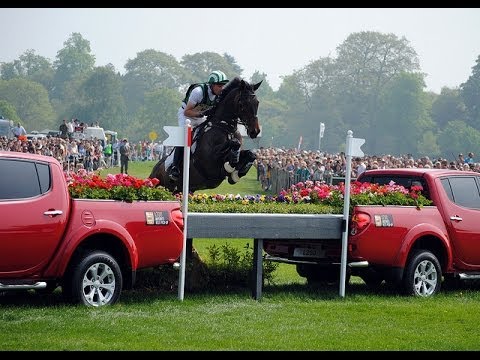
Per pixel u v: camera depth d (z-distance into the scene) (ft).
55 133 243.40
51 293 42.09
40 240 36.32
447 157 430.61
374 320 38.42
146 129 506.89
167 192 41.22
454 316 40.19
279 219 43.88
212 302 41.73
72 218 37.52
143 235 39.55
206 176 49.73
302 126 493.36
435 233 47.34
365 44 471.62
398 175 50.42
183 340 32.19
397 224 46.26
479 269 49.75
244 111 48.34
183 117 50.29
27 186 36.45
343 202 46.91
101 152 190.08
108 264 38.27
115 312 36.99
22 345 29.91
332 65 482.69
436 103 468.34
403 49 469.57
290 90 516.73
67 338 31.37
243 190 149.38
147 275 44.27
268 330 34.96
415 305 43.24
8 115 534.78
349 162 45.75
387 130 460.55
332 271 51.08
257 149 175.42
